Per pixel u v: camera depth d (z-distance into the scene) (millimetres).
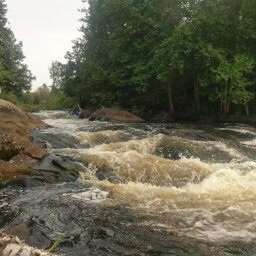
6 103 11398
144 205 4891
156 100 21609
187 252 3346
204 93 19453
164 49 17547
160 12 19281
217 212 4598
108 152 7844
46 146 8633
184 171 6938
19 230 3797
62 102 34875
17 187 5562
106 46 23203
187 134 11625
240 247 3488
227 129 13969
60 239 3613
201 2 19312
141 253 3307
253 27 17516
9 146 7074
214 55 16734
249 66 16141
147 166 6988
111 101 21391
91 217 4316
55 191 5422
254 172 7121
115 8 20906
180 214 4496
